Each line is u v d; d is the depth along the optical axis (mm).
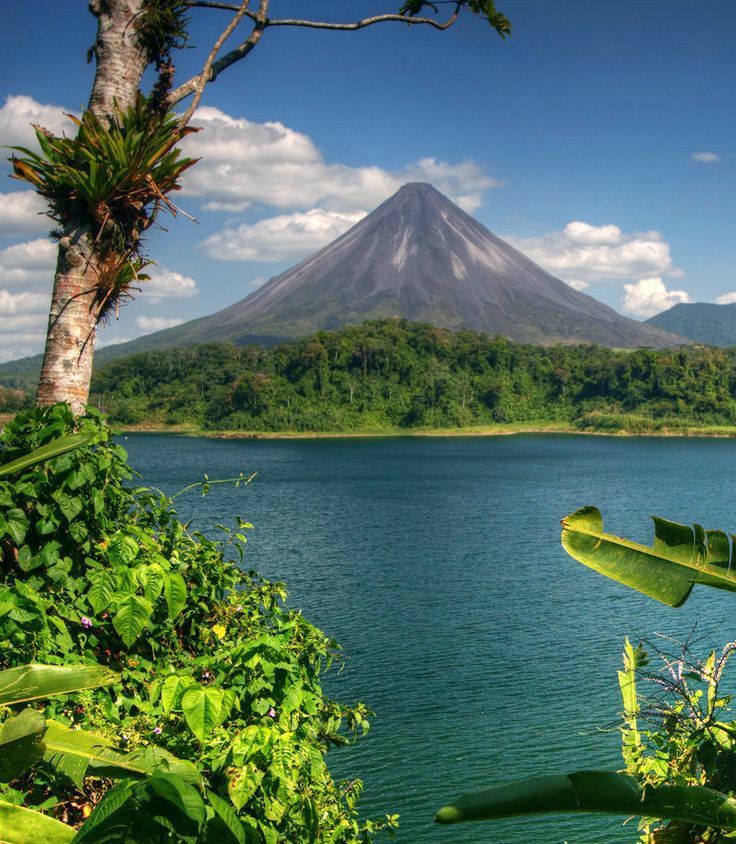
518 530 66875
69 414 5086
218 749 3701
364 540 61031
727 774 2803
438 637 33250
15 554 4859
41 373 5863
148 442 198125
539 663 29531
